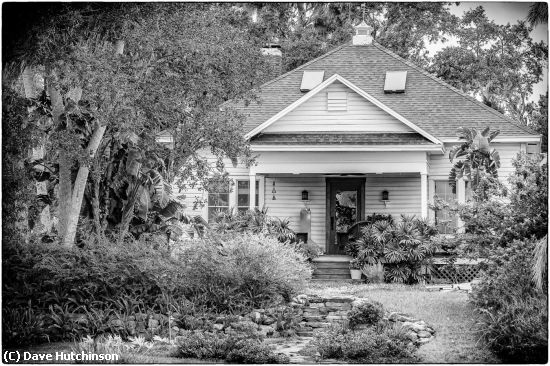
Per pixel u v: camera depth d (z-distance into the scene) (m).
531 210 18.05
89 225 21.06
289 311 18.42
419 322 16.91
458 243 19.97
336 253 28.88
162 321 16.81
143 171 21.66
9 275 17.03
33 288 16.80
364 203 28.91
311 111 28.34
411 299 19.53
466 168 26.56
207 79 21.94
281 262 19.86
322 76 31.94
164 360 14.49
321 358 15.09
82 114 20.53
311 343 16.36
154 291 17.77
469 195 28.66
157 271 17.78
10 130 17.77
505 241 18.22
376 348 15.16
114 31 20.28
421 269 24.94
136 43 20.98
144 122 20.94
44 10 17.75
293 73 32.38
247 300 18.44
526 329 14.40
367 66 32.47
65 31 18.89
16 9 17.42
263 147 26.94
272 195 29.39
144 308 17.16
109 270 17.33
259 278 18.92
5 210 17.59
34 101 20.58
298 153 27.33
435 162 28.81
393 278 25.00
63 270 17.00
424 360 14.56
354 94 28.17
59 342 15.92
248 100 23.88
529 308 15.02
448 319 17.16
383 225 25.59
